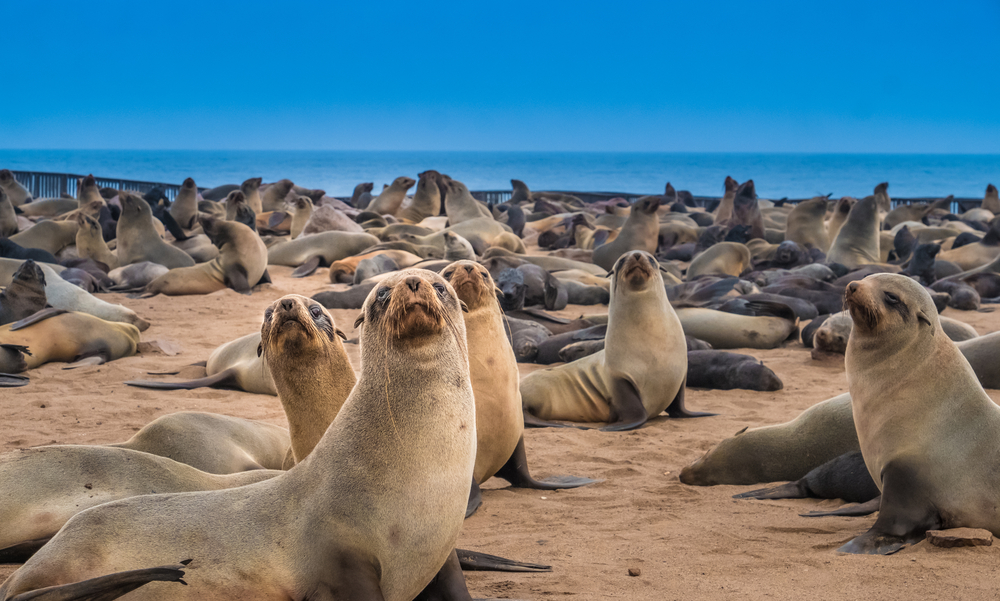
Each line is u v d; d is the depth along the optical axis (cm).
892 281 502
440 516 316
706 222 3058
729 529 511
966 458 471
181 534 315
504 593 402
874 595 392
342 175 15475
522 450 612
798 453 608
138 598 308
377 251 1958
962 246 2006
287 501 319
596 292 1606
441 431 317
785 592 400
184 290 1655
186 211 2588
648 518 537
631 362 809
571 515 547
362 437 317
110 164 19225
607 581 419
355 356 1079
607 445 734
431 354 317
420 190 3144
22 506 412
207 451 536
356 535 306
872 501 538
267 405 844
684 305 1230
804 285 1419
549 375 863
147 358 1087
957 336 1027
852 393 524
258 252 1731
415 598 349
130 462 437
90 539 313
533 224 3098
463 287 551
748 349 1170
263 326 454
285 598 304
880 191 3250
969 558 436
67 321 1038
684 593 401
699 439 742
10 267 1510
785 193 10975
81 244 1927
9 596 302
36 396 851
